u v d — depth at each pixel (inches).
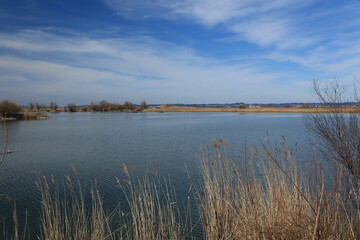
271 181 260.7
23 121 2662.4
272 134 1242.0
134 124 2282.2
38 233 342.3
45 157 844.0
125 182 541.0
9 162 758.5
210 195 254.4
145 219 273.0
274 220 218.2
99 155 874.8
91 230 274.8
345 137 241.3
